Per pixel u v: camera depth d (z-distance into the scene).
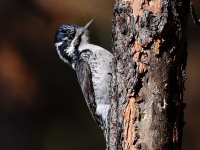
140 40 7.23
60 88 14.67
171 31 7.13
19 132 14.88
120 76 7.48
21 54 13.82
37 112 14.66
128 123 7.38
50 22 13.48
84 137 15.19
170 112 7.19
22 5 13.71
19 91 13.97
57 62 14.38
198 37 15.71
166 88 7.17
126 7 7.38
